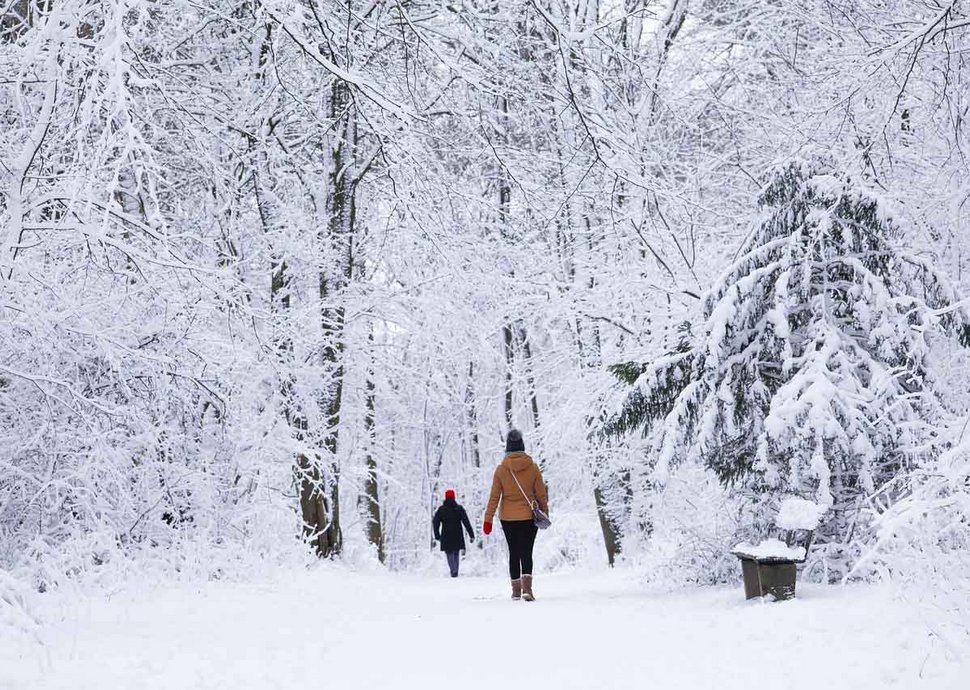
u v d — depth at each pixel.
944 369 11.53
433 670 6.14
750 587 8.48
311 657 6.59
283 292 16.95
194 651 6.48
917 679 5.01
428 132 15.53
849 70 12.91
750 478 10.18
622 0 21.03
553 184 17.94
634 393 10.49
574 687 5.49
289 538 15.69
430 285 19.44
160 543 11.86
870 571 8.90
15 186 9.10
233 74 16.09
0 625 6.35
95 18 10.45
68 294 10.42
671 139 20.50
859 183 9.90
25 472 10.08
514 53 14.80
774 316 9.64
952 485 6.23
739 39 20.31
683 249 17.91
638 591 11.38
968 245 13.44
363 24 13.32
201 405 12.36
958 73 12.02
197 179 15.95
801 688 5.16
